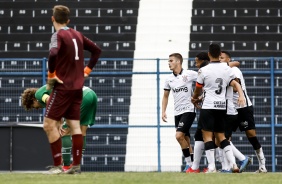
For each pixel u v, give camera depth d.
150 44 59.22
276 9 60.94
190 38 59.69
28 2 61.28
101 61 48.84
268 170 48.12
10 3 61.16
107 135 48.78
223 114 31.58
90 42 25.50
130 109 48.91
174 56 37.69
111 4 61.41
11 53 58.16
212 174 26.84
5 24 60.03
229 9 61.06
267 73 48.28
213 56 31.34
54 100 24.72
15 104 48.09
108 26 60.16
